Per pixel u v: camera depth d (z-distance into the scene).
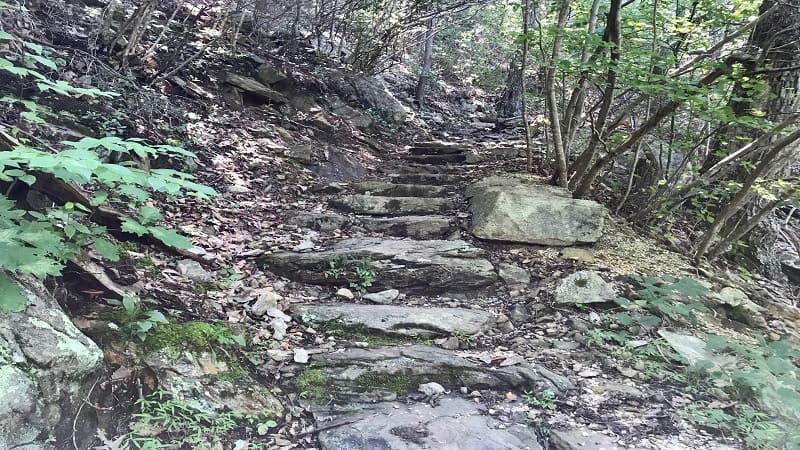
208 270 3.56
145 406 2.28
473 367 3.00
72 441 2.02
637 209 5.65
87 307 2.58
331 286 3.88
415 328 3.36
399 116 9.57
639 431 2.59
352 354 3.00
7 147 2.55
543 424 2.61
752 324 4.03
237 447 2.25
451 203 5.30
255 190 5.07
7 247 1.92
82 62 4.66
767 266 5.87
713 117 3.89
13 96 3.67
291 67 8.21
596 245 4.58
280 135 6.39
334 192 5.59
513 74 13.37
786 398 2.77
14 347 1.94
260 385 2.64
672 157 6.32
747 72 3.87
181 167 4.70
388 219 4.88
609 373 3.12
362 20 10.01
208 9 7.47
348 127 8.11
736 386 2.97
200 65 6.38
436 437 2.43
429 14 9.83
